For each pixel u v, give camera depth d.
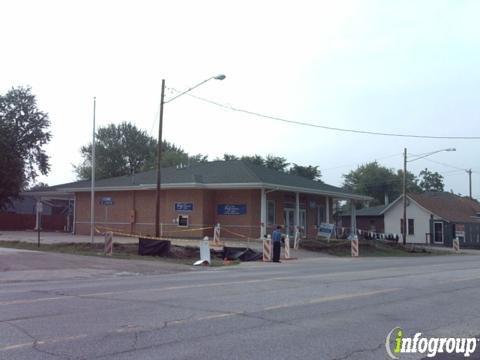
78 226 43.19
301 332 8.29
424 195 64.19
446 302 11.62
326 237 39.00
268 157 75.12
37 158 59.47
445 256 36.94
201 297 11.84
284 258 28.30
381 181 97.69
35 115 59.41
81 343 7.38
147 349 7.09
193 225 37.38
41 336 7.79
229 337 7.86
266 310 10.14
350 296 12.26
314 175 75.56
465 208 66.31
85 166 79.25
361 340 7.84
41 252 24.17
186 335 7.95
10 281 15.91
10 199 55.47
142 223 39.97
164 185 37.50
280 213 39.12
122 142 78.94
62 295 12.14
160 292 12.71
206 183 36.81
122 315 9.48
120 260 22.91
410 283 15.29
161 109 30.58
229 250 27.56
